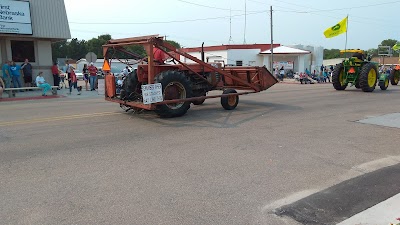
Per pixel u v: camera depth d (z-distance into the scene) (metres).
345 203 3.91
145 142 6.65
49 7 19.11
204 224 3.47
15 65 17.72
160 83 8.47
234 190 4.31
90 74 19.75
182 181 4.61
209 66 9.77
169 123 8.52
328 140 6.78
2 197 4.12
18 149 6.19
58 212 3.73
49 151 6.05
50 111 10.84
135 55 10.17
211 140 6.78
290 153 5.88
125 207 3.84
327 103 12.43
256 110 10.67
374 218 3.55
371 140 6.78
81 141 6.74
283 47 41.44
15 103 13.48
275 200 4.02
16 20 17.78
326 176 4.79
